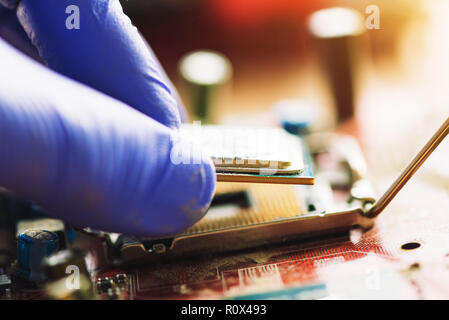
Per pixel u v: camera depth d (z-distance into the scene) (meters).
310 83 2.36
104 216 0.84
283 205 1.04
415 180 1.14
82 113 0.78
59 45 0.91
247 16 3.07
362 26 1.94
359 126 1.69
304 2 2.97
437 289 0.78
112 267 0.94
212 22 3.09
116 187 0.82
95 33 0.90
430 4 2.35
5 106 0.71
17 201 1.17
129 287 0.88
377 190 1.15
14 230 1.16
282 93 2.29
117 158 0.81
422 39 2.30
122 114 0.84
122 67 0.91
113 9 0.92
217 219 1.02
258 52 2.78
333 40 1.69
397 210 1.03
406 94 1.93
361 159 1.21
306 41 2.63
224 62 1.96
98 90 0.92
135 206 0.85
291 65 2.60
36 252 0.88
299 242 0.96
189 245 0.93
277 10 3.00
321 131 1.68
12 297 0.87
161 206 0.88
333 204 1.05
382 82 2.09
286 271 0.87
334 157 1.27
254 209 1.04
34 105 0.74
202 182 0.89
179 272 0.91
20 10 0.94
